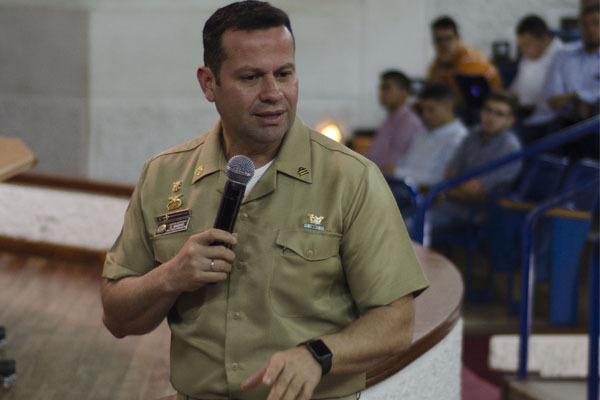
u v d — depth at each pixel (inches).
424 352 191.0
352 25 492.4
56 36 486.9
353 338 126.6
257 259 131.0
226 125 131.9
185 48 490.3
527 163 399.5
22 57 489.1
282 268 130.3
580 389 305.3
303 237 130.1
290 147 132.8
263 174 132.4
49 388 217.8
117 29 487.5
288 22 127.6
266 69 124.6
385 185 134.0
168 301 132.2
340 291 134.0
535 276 366.0
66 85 490.3
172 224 136.6
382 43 494.6
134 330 140.0
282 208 131.4
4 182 338.6
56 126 492.7
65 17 485.4
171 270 127.9
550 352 344.5
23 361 233.5
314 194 131.4
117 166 496.1
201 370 135.5
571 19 480.4
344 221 130.4
